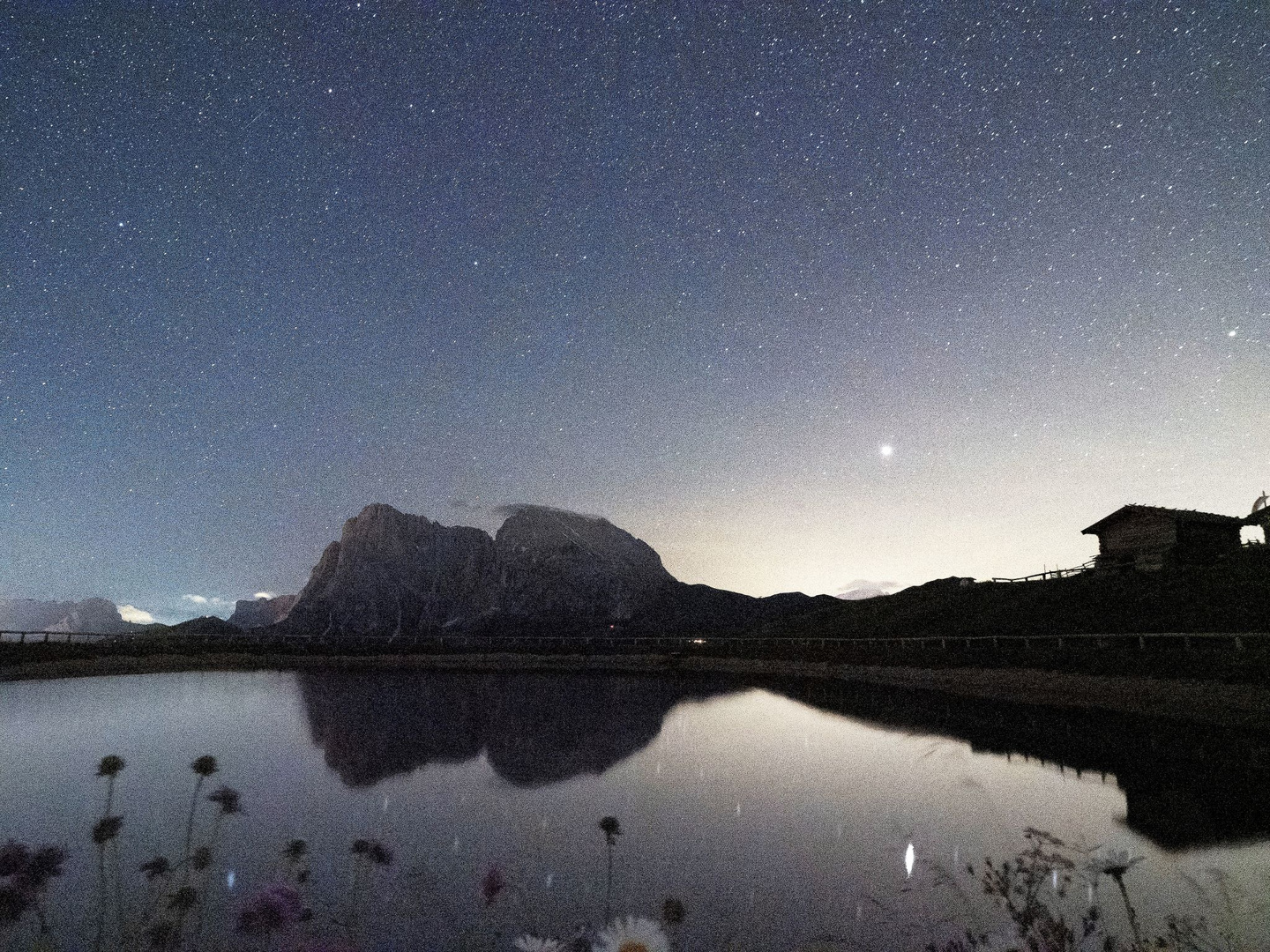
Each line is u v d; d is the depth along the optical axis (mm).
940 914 4242
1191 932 2807
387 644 54656
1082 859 5621
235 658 44250
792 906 4871
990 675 24516
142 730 16234
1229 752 11164
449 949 4090
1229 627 21375
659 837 7152
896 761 12000
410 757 12969
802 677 37469
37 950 2273
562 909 4988
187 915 4277
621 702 24469
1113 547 33094
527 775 11172
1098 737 13688
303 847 2986
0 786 9867
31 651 34812
